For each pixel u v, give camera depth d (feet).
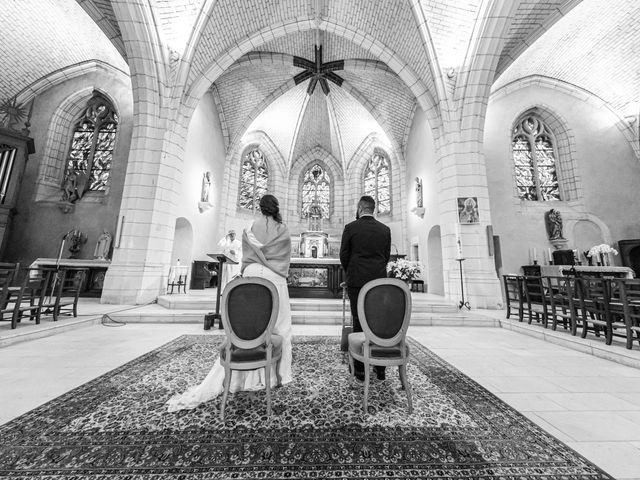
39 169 30.63
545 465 4.71
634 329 10.85
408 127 38.58
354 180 48.42
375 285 6.75
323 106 44.27
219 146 36.96
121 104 32.35
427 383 8.32
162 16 22.20
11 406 6.43
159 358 10.12
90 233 29.58
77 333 13.60
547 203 32.86
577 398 7.38
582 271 25.63
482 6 21.77
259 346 6.52
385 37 26.27
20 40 28.25
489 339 14.02
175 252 29.22
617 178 32.27
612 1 25.77
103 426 5.74
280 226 8.05
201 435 5.52
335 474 4.51
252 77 35.42
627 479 4.35
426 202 32.32
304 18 26.81
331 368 9.42
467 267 22.81
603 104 33.32
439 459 4.88
